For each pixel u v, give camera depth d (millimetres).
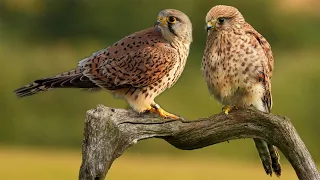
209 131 6230
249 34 7188
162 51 7102
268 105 7348
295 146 6188
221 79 7176
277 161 6859
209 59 7230
